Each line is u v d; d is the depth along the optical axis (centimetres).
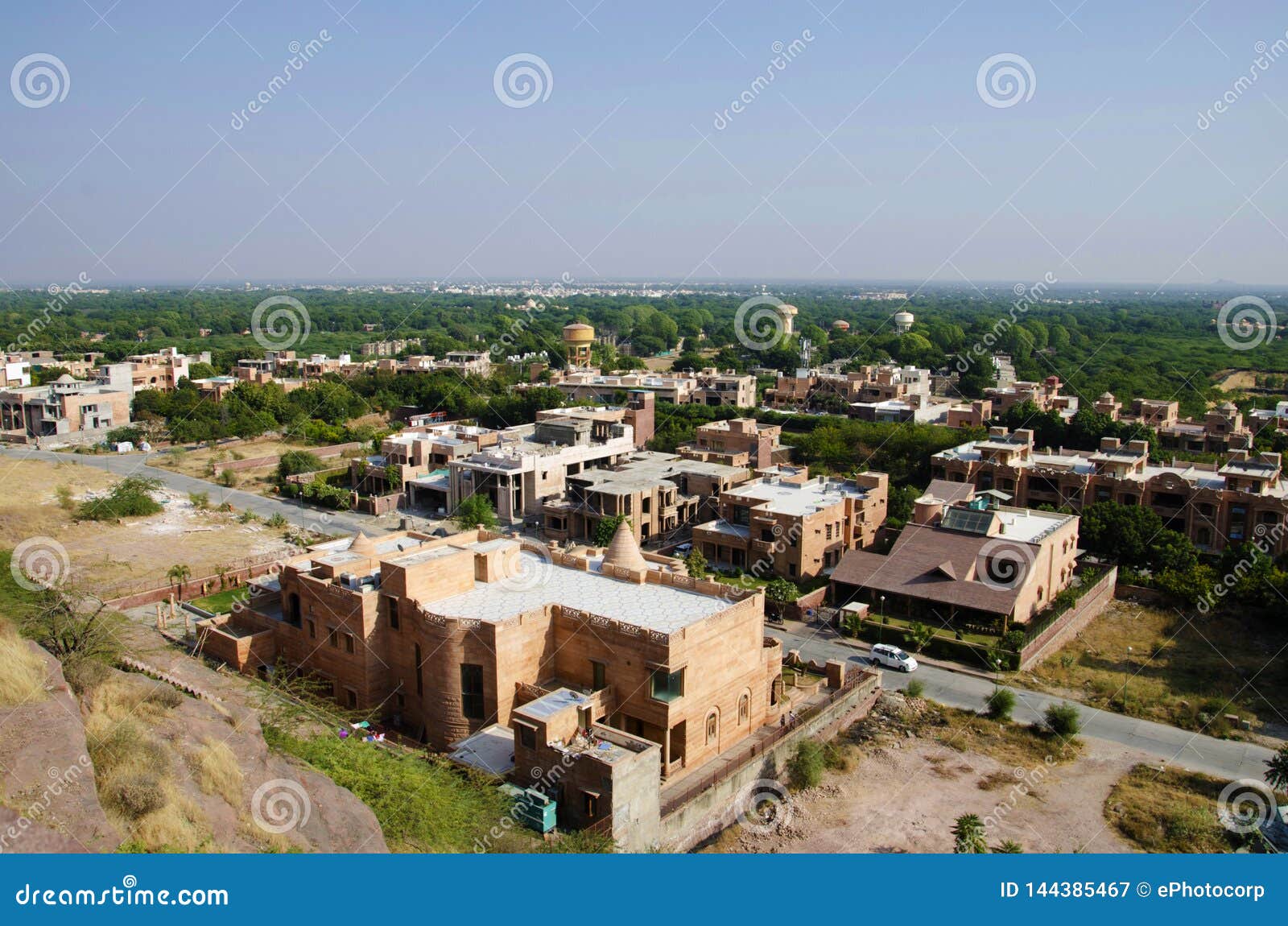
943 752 5397
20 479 10725
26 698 3045
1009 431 12775
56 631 4691
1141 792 4912
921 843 4522
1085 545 8381
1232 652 6681
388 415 16350
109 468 12306
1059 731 5544
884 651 6512
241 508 10606
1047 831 4588
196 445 14088
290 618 5653
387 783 3869
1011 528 7694
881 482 8694
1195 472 9419
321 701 5128
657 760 4231
